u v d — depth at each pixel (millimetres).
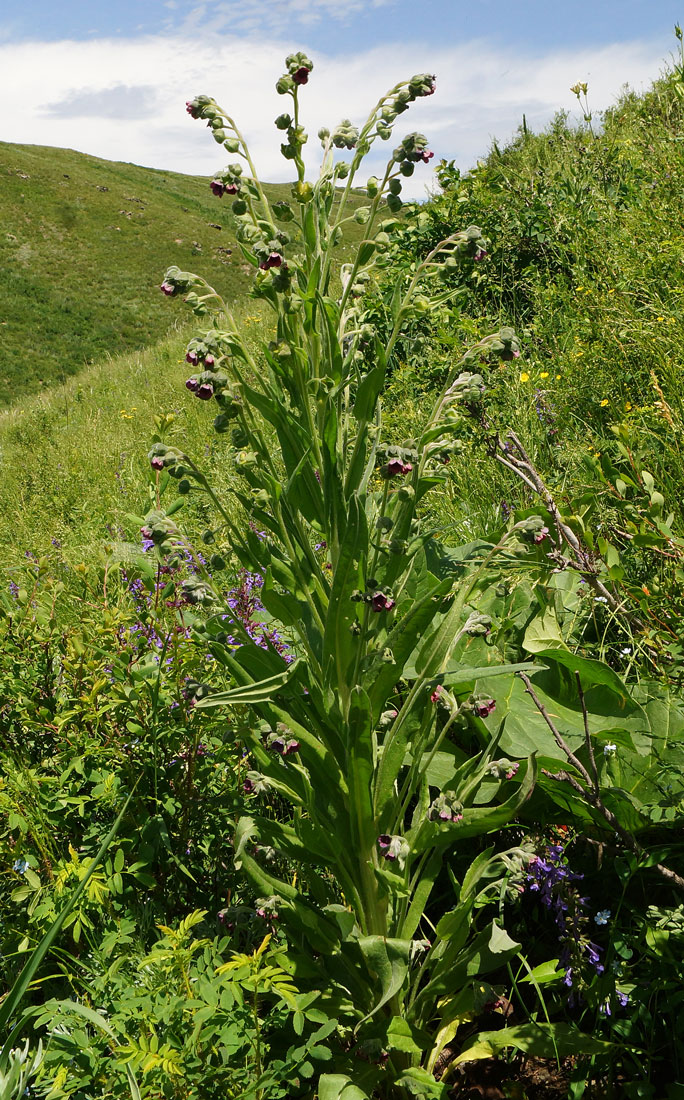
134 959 2197
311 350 1908
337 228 1908
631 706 2643
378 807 2006
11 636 2996
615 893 2330
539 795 2449
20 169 60125
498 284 6438
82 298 48625
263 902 1965
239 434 1943
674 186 5582
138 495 6922
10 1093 1750
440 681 1953
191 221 58906
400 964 1860
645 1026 1983
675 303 4336
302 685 1980
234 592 3049
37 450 10133
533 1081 2113
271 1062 1870
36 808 2584
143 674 2770
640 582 2891
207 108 1796
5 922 2592
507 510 3629
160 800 2674
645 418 3719
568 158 7508
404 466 1827
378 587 1833
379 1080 2055
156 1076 1759
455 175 7441
